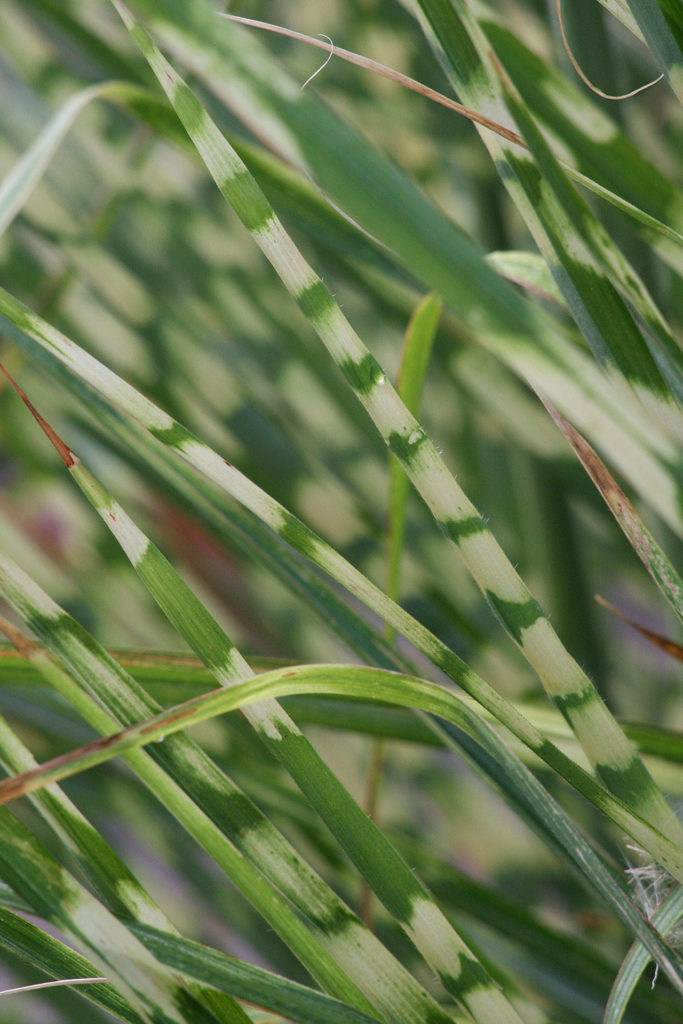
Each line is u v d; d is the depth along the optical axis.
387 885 0.67
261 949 1.19
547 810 0.65
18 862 0.64
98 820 1.30
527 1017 0.84
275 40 1.31
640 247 0.96
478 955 0.83
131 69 1.08
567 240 0.68
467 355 1.24
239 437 1.32
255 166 0.80
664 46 0.67
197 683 0.79
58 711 1.00
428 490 0.66
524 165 0.68
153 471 1.24
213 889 1.24
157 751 0.66
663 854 0.66
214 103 1.06
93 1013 1.08
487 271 0.68
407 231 0.68
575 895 1.26
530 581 1.28
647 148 1.10
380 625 1.26
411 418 0.66
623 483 1.13
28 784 0.62
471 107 0.68
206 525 1.28
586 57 0.95
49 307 1.29
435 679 1.20
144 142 1.14
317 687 0.64
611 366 0.68
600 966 0.94
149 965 0.64
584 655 1.26
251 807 0.67
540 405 1.23
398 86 1.27
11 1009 1.27
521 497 1.31
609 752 0.68
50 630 0.66
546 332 0.68
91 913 0.64
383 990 0.67
